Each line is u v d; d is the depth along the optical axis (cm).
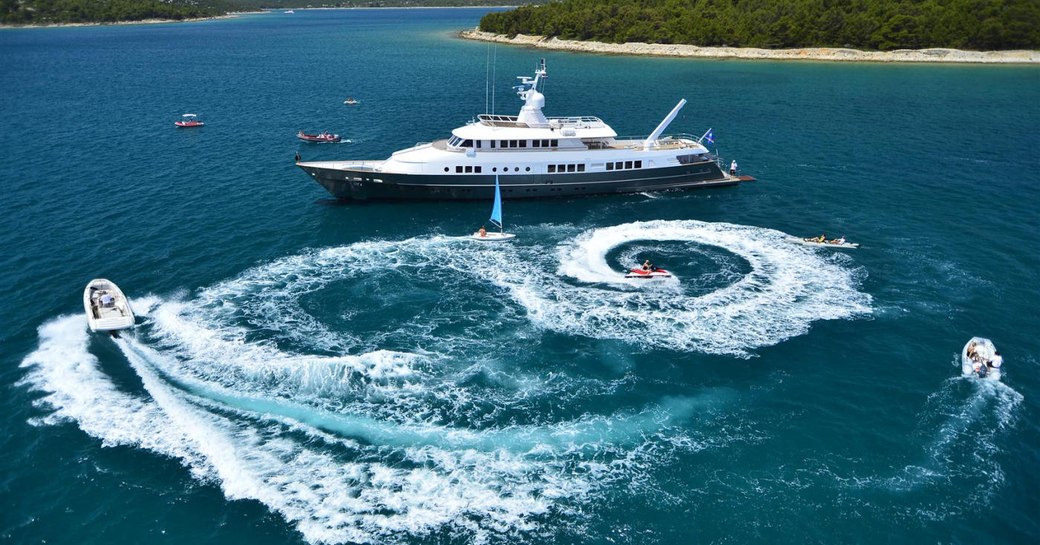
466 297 4594
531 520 2780
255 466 3052
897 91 12462
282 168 7731
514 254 5328
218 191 6850
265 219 6059
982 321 4256
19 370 3725
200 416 3369
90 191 6775
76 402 3466
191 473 3012
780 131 9400
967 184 6925
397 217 6159
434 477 2995
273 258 5219
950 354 3909
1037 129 9275
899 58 16325
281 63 18538
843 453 3142
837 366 3806
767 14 17862
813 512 2816
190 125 10031
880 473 3020
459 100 12269
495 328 4191
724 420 3375
